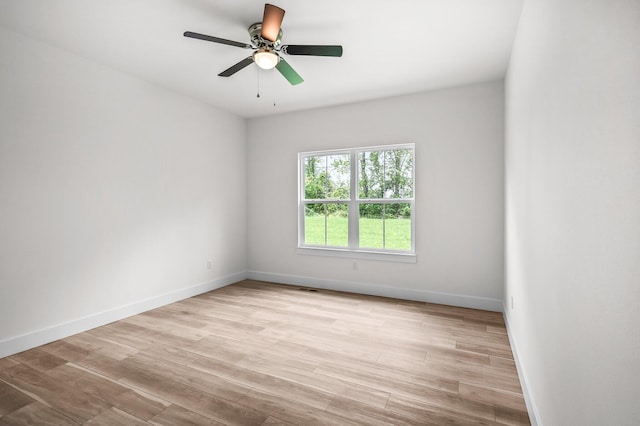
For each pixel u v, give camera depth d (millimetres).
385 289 3986
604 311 830
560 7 1242
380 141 3988
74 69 2822
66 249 2770
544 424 1471
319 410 1776
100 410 1776
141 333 2848
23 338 2486
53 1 2080
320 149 4387
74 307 2826
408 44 2650
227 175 4578
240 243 4844
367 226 4180
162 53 2832
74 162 2824
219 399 1879
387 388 1995
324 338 2742
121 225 3209
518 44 2318
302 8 2168
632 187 679
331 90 3703
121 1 2096
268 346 2590
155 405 1820
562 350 1202
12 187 2436
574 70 1075
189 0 2100
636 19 659
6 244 2410
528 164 1896
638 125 652
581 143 1010
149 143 3482
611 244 789
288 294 4094
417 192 3789
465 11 2191
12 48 2432
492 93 3420
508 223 2857
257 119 4867
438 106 3670
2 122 2381
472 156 3520
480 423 1672
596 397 881
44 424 1667
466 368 2236
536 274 1667
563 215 1194
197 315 3314
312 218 4551
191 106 3990
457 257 3611
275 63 2400
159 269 3602
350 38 2559
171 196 3740
